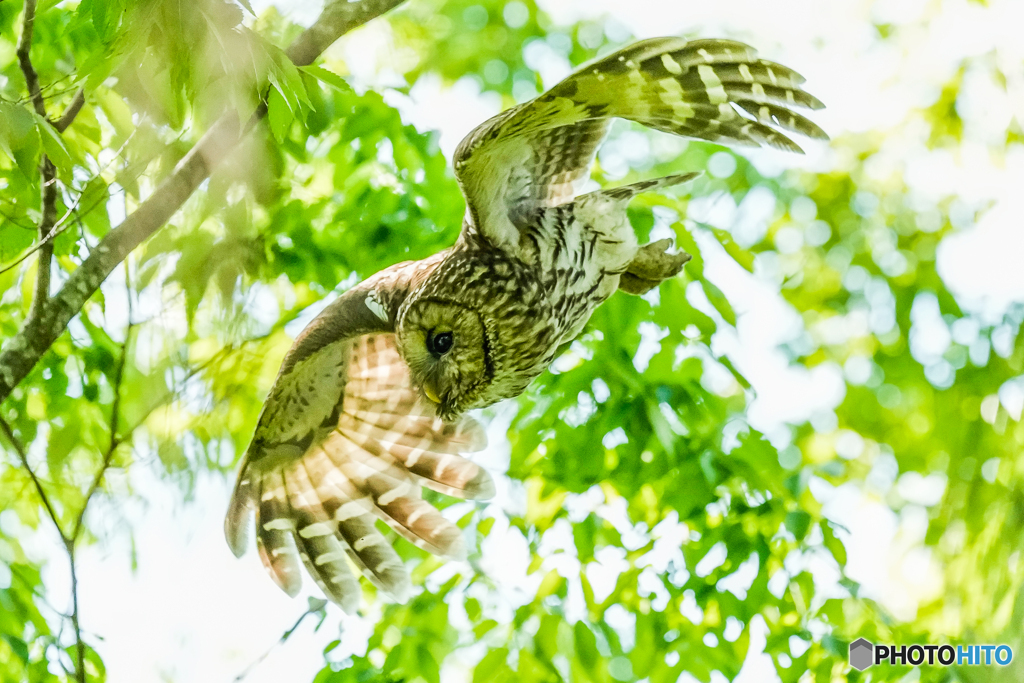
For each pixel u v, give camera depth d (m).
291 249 11.38
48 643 9.59
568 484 11.36
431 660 10.76
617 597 11.41
